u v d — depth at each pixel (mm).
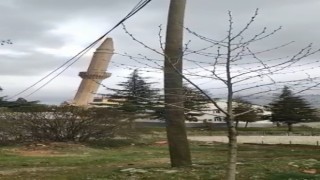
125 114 32062
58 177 12297
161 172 12250
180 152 13891
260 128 70938
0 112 30641
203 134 50906
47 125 30469
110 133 31141
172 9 13211
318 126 83750
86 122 30750
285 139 45781
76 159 18938
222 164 13945
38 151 24844
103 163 17016
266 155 19719
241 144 34094
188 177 11406
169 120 14008
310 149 25703
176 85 10938
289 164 13438
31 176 12703
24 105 34656
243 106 7598
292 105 65562
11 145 28531
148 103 7773
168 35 12992
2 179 12281
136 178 11484
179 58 8352
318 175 11523
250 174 11617
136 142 32688
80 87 36406
